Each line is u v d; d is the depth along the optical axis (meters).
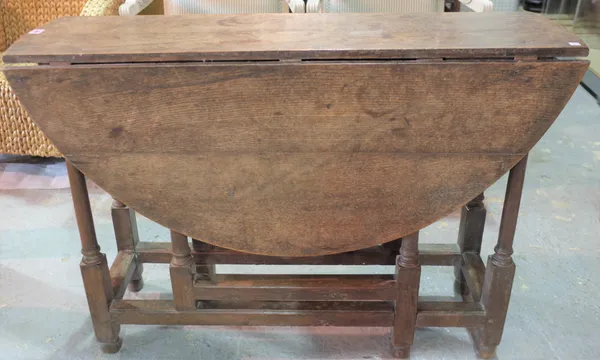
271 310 1.66
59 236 2.27
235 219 1.52
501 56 1.31
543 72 1.31
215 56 1.32
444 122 1.37
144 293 1.99
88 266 1.60
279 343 1.77
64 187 2.62
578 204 2.45
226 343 1.77
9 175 2.72
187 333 1.81
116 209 1.85
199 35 1.46
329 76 1.32
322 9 2.71
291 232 1.53
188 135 1.40
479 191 1.46
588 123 3.19
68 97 1.36
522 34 1.42
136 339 1.79
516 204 1.50
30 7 2.77
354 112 1.36
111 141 1.42
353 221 1.51
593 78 3.63
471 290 1.75
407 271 1.56
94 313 1.67
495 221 2.37
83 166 1.46
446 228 2.34
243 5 2.67
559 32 1.43
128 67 1.32
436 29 1.48
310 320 1.66
